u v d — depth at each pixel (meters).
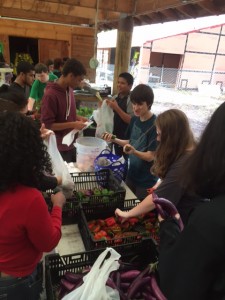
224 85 6.01
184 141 1.26
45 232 0.89
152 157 1.80
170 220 1.02
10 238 0.87
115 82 3.75
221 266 0.59
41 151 0.87
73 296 0.90
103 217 1.54
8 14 5.34
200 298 0.62
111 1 3.28
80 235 1.43
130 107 2.57
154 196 1.17
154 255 1.22
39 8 3.93
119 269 1.12
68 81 2.18
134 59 7.50
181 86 6.02
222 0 2.36
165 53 8.33
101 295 0.88
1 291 0.96
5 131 0.79
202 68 8.10
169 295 0.68
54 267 1.11
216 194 0.65
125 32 3.52
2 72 3.65
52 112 2.18
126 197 1.76
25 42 6.58
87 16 4.22
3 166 0.79
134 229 1.41
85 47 6.32
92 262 1.16
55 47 6.22
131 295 1.01
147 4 3.10
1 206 0.83
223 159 0.60
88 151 1.98
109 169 1.80
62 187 1.47
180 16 3.03
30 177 0.85
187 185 0.69
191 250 0.62
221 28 7.65
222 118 0.62
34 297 1.04
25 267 0.96
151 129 1.87
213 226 0.59
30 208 0.83
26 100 1.63
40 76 3.48
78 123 2.22
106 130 2.44
